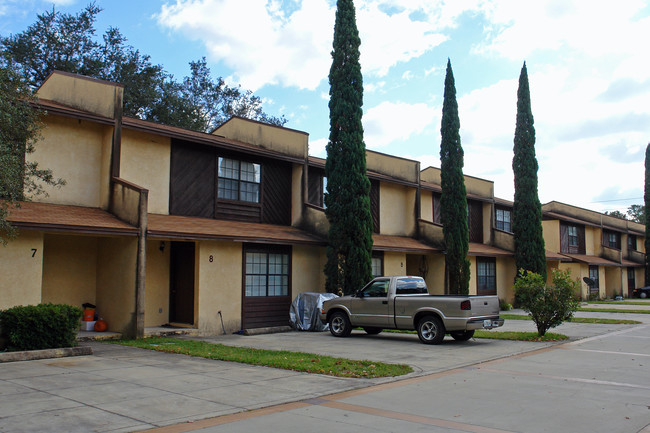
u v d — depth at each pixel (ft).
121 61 116.26
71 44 111.34
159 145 56.13
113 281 48.70
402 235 87.51
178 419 21.29
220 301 54.19
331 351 41.55
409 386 28.43
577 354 40.78
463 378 30.78
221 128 72.95
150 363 34.47
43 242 46.52
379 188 83.82
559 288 50.37
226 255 55.21
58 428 19.54
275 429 20.06
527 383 29.30
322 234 65.36
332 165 65.05
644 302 118.83
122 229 44.83
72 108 53.26
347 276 62.08
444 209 83.10
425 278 86.43
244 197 63.62
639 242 177.68
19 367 32.07
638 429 20.42
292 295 62.03
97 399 24.21
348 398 25.48
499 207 111.96
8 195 35.19
